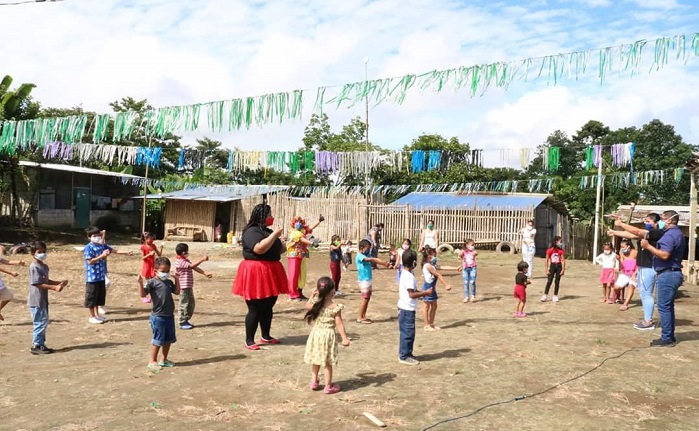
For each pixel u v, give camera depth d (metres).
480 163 12.07
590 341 7.95
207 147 32.06
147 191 32.22
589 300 11.99
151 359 6.57
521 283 9.88
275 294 7.50
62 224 28.05
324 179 31.02
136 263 18.48
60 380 6.15
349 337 8.23
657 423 4.89
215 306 10.92
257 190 29.27
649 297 8.71
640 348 7.48
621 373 6.32
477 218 24.19
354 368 6.58
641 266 8.80
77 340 8.03
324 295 5.68
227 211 30.19
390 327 8.99
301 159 12.76
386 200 30.62
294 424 4.88
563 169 37.34
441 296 12.55
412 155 12.30
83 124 10.43
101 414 5.13
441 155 12.12
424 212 25.06
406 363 6.75
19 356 7.15
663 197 39.50
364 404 5.36
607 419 4.97
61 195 28.08
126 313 10.05
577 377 6.18
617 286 10.99
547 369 6.49
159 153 13.70
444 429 4.75
